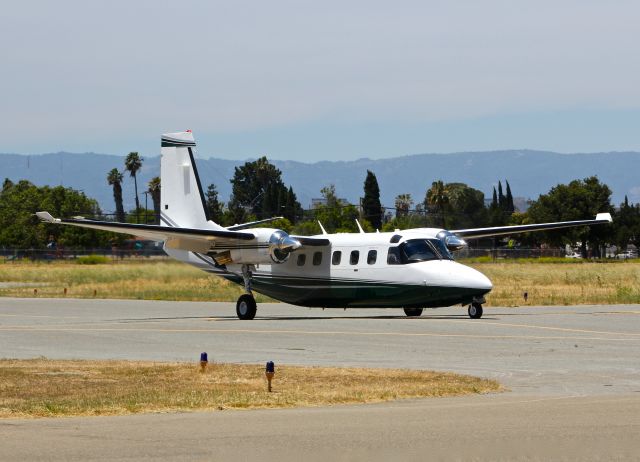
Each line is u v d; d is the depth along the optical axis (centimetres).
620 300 9044
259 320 7094
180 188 8106
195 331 6097
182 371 4072
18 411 3047
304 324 6562
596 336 5447
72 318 7512
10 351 5006
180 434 2577
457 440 2444
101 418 2909
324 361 4422
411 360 4419
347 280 7156
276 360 4478
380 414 2894
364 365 4253
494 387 3494
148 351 4969
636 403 3012
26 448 2392
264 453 2322
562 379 3716
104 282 14050
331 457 2281
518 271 15638
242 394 3397
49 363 4397
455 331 5812
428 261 6888
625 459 2230
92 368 4200
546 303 8744
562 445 2370
